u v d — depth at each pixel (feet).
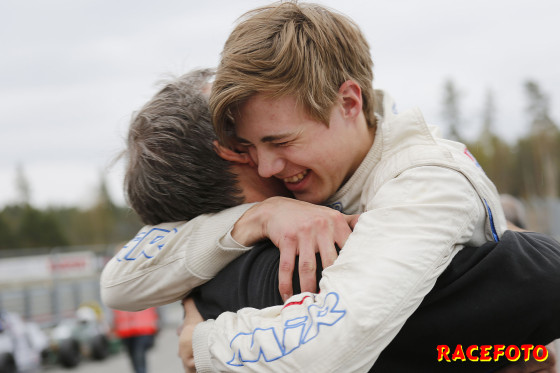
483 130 337.11
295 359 6.38
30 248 306.35
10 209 351.25
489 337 6.82
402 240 6.66
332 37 7.60
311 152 7.55
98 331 62.90
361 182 8.09
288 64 7.19
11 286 88.02
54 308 83.10
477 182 7.41
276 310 7.07
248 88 7.25
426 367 6.97
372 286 6.42
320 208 7.73
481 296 6.76
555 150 327.06
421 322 6.75
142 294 8.50
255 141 7.61
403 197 7.05
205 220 8.19
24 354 48.93
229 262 8.12
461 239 7.00
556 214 66.44
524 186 328.90
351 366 6.29
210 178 8.17
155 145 8.14
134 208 8.84
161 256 8.26
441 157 7.32
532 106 329.93
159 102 8.38
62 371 57.11
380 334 6.33
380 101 9.16
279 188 8.78
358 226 7.03
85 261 94.79
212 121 7.79
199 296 8.73
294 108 7.32
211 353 7.16
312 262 7.32
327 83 7.43
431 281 6.59
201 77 8.65
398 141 7.88
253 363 6.65
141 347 40.29
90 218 348.38
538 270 6.84
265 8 7.93
